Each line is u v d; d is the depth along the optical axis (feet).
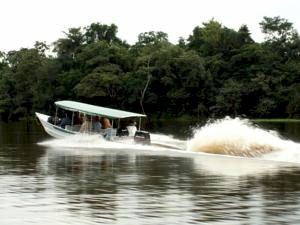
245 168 60.75
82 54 317.63
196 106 312.29
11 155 76.02
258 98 305.12
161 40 350.23
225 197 41.81
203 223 33.12
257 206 38.24
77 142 100.12
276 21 357.82
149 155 77.10
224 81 320.29
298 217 34.78
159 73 306.55
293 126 212.84
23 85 304.30
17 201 39.99
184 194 43.14
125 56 320.70
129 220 33.86
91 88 291.17
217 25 364.58
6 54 382.63
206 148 82.23
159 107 314.14
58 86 310.45
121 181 50.37
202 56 348.18
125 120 106.73
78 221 33.58
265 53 330.75
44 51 330.95
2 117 322.75
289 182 49.67
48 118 113.39
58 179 51.62
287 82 315.99
